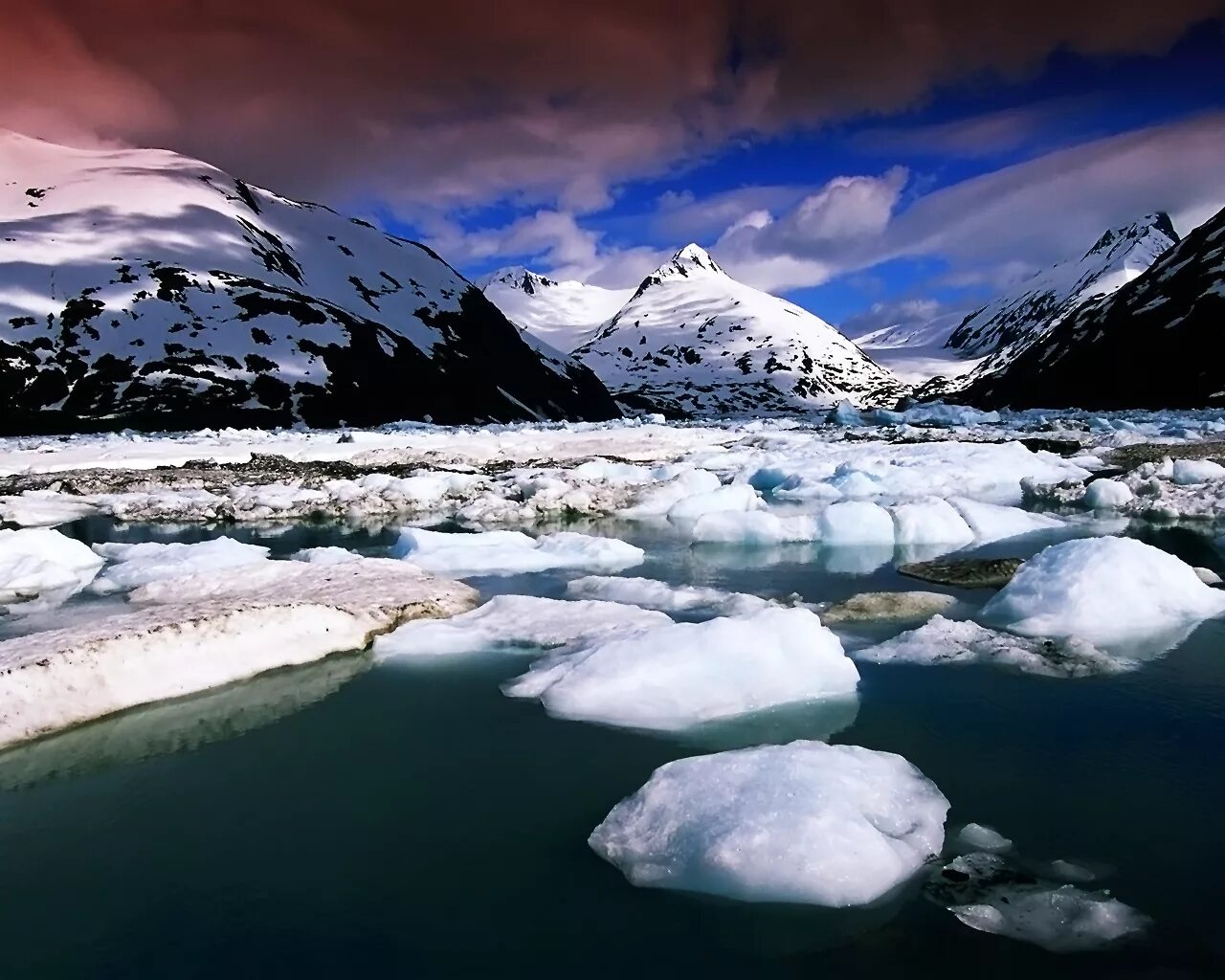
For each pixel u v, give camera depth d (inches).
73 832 210.8
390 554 570.3
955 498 660.7
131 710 282.4
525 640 346.3
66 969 161.2
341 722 274.1
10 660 274.1
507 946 165.5
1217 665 309.1
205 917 176.6
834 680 289.7
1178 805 212.2
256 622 327.6
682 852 187.2
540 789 227.6
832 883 173.5
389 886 185.6
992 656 320.5
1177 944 160.1
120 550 576.1
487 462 1150.3
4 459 1096.2
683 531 651.5
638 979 155.8
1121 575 366.6
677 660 290.2
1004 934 163.5
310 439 1477.6
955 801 214.5
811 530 591.8
